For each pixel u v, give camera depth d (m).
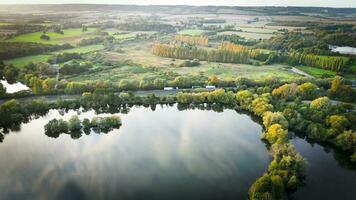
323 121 185.62
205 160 159.25
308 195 132.25
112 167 153.12
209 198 132.12
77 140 180.50
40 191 135.62
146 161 158.25
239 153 166.00
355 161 155.12
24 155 163.75
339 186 139.12
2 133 188.12
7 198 131.38
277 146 156.50
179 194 134.75
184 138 183.25
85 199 131.38
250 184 140.62
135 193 135.12
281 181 127.50
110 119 195.75
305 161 144.62
